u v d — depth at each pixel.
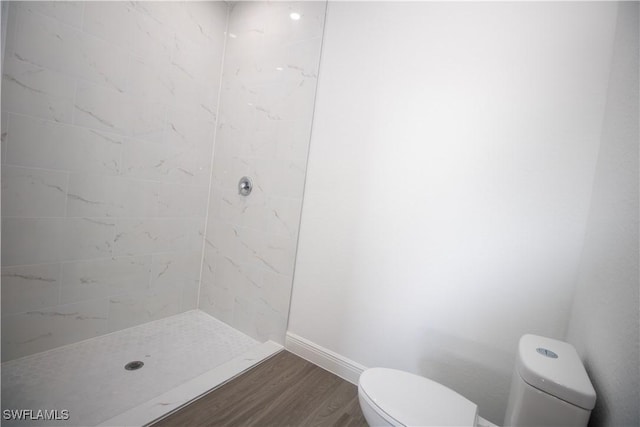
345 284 1.76
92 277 1.80
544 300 1.24
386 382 1.15
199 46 2.15
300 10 1.91
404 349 1.57
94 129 1.70
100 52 1.67
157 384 1.57
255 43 2.12
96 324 1.86
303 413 1.47
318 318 1.86
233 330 2.21
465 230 1.40
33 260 1.56
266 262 2.06
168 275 2.21
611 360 0.79
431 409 1.03
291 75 1.94
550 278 1.23
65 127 1.59
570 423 0.79
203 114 2.25
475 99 1.38
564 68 1.20
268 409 1.47
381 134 1.63
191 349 1.93
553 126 1.22
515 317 1.30
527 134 1.27
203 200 2.36
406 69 1.56
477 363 1.38
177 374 1.67
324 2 1.82
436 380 1.48
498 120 1.33
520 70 1.29
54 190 1.59
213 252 2.36
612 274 0.86
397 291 1.59
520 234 1.29
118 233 1.89
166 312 2.23
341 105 1.76
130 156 1.88
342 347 1.78
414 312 1.54
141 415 1.32
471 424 0.99
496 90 1.33
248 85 2.15
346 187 1.75
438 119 1.47
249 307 2.15
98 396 1.43
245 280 2.17
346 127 1.74
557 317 1.22
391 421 0.98
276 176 2.01
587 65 1.16
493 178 1.34
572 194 1.19
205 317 2.35
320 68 1.84
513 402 0.92
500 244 1.33
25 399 1.34
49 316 1.65
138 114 1.88
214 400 1.49
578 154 1.18
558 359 0.91
